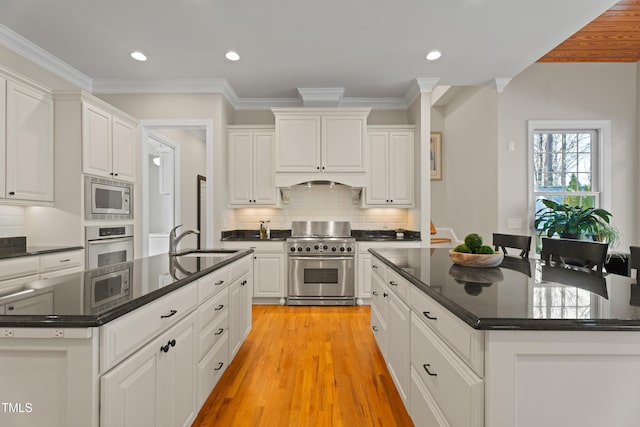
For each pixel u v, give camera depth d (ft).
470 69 12.16
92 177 10.83
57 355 3.19
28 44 10.04
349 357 8.68
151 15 8.74
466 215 17.16
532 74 14.19
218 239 13.43
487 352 3.11
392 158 14.46
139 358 3.87
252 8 8.45
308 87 13.79
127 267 6.13
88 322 3.11
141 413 3.90
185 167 19.84
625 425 3.11
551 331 3.08
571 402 3.10
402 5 8.36
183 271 5.69
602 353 3.07
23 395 3.19
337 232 15.25
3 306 3.51
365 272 13.70
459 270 5.73
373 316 9.29
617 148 14.19
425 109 13.42
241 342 8.56
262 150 14.40
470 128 16.62
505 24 9.22
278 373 7.82
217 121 13.32
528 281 4.78
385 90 14.28
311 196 15.51
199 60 11.35
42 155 9.88
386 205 14.44
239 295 8.34
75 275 5.31
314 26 9.30
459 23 9.17
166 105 13.33
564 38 9.99
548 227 13.42
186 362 5.17
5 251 9.04
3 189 8.67
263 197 14.38
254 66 11.84
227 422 6.02
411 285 5.46
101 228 11.27
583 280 4.90
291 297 13.66
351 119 13.94
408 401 5.67
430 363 4.55
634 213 14.14
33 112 9.57
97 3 8.21
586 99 14.16
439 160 19.49
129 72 12.30
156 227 19.24
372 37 9.89
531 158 14.14
